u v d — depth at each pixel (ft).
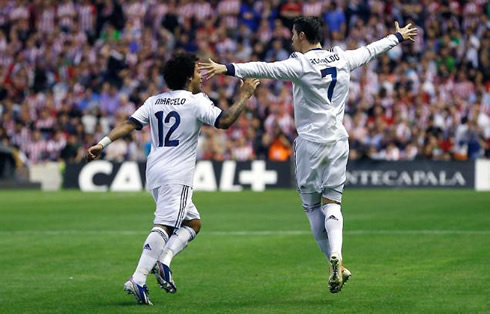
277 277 78.89
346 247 97.25
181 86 67.97
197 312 63.00
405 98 221.87
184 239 67.51
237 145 216.33
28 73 260.01
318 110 67.46
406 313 61.87
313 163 67.87
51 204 164.25
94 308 64.90
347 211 141.38
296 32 68.28
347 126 213.46
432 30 242.37
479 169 200.23
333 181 67.97
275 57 241.14
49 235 112.16
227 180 207.92
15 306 66.03
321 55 67.21
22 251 97.04
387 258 88.94
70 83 252.01
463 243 98.94
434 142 209.26
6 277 79.77
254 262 87.97
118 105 240.73
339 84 67.41
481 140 214.07
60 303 67.10
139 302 66.08
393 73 233.76
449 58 236.02
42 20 271.69
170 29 255.70
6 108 243.19
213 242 103.45
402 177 202.69
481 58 237.45
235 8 255.70
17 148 228.84
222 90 229.25
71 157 225.35
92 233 114.01
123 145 223.10
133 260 90.12
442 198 168.96
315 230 69.97
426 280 75.51
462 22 246.88
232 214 139.54
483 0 247.91
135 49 254.68
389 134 211.61
